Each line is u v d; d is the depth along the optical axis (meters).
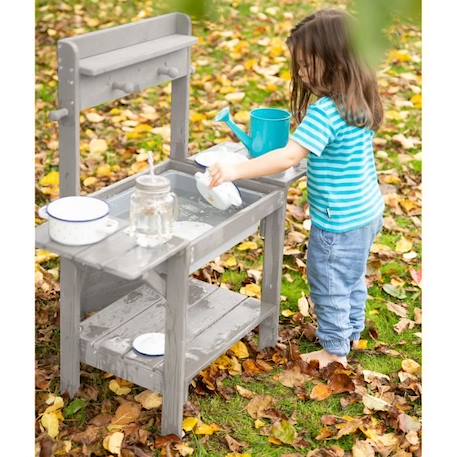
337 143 2.77
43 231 2.50
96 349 2.76
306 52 2.75
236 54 5.77
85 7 6.38
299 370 3.01
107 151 4.48
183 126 3.10
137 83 2.78
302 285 3.53
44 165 4.30
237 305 3.10
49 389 2.89
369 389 2.93
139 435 2.68
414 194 4.21
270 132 2.97
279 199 2.92
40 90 5.12
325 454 2.62
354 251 2.88
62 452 2.62
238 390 2.90
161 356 2.73
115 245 2.42
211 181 2.68
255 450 2.65
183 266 2.46
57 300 3.34
